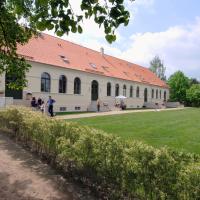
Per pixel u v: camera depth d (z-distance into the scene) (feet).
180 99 273.95
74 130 27.43
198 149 36.40
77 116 87.97
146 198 17.20
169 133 50.29
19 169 28.37
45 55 110.83
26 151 35.53
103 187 21.24
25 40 28.84
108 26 15.76
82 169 23.44
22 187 23.62
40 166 29.37
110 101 145.69
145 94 188.75
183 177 15.06
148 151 18.45
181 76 276.41
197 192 14.17
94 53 160.66
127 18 15.46
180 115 101.86
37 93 101.86
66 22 15.71
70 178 25.45
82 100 125.18
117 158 19.84
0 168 28.63
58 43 132.05
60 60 116.98
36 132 33.50
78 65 126.00
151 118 83.92
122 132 50.88
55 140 28.53
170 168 16.25
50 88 107.96
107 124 63.77
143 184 17.42
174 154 18.24
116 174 19.63
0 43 27.12
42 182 24.75
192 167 15.33
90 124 63.72
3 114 48.24
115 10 15.17
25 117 39.32
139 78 182.09
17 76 29.84
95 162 21.80
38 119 35.14
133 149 19.25
